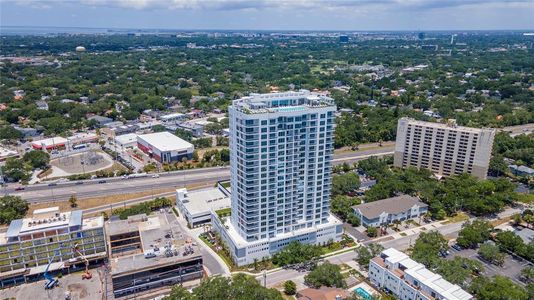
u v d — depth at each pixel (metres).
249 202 196.88
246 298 161.25
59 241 197.25
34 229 192.75
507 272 196.75
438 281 168.25
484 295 166.62
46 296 181.75
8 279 189.38
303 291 174.00
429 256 192.12
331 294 168.88
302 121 194.88
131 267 182.12
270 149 191.38
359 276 195.50
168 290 187.38
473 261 191.50
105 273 199.38
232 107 193.88
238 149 193.62
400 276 176.75
